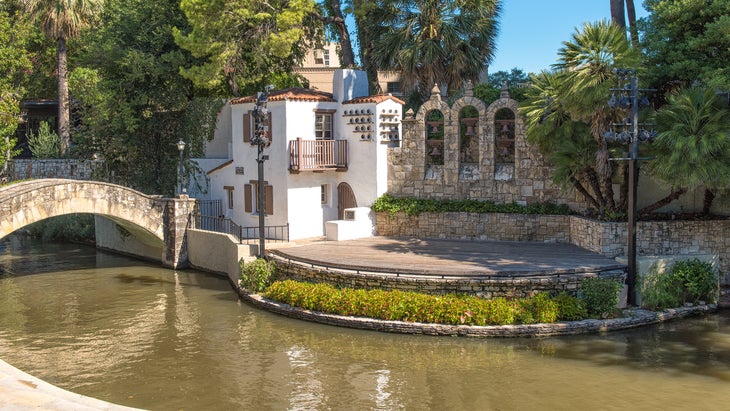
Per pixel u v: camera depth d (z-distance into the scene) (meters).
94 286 28.55
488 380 16.47
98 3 44.59
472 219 28.16
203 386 16.70
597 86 22.00
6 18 35.91
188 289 27.53
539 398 15.34
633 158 21.38
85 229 40.69
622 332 19.77
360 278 22.16
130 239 36.12
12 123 34.44
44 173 43.47
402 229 29.61
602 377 16.45
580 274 21.09
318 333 20.50
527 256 23.75
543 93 25.33
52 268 32.97
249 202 32.47
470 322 19.64
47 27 44.38
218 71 33.94
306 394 16.00
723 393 15.40
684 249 23.28
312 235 30.78
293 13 32.72
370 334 20.14
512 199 27.92
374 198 30.17
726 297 22.45
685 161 21.12
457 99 30.73
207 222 34.62
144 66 36.66
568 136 24.84
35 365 18.48
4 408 11.33
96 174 39.69
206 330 21.44
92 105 40.84
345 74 31.17
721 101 21.75
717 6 22.84
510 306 19.95
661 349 18.27
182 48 35.62
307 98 30.27
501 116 30.45
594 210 25.98
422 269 21.64
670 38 24.78
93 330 21.81
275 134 30.34
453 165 28.98
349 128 30.88
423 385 16.30
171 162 38.47
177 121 38.75
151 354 19.25
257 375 17.33
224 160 36.50
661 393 15.45
